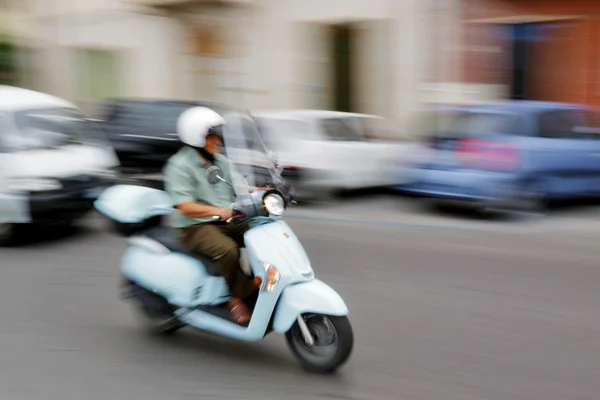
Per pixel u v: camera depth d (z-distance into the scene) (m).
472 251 7.84
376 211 10.32
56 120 9.01
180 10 18.72
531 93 14.84
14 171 7.98
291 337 4.57
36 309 5.89
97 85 21.62
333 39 16.69
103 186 8.72
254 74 18.05
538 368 4.64
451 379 4.46
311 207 10.62
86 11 21.39
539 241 8.31
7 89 9.40
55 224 8.33
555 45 14.38
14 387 4.35
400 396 4.21
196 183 4.67
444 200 10.60
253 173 4.83
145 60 20.19
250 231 4.49
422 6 15.06
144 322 5.31
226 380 4.45
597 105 14.02
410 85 15.45
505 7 14.59
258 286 4.46
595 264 7.29
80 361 4.77
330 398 4.19
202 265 4.79
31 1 22.69
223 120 4.77
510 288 6.45
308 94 17.17
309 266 4.50
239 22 18.11
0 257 7.64
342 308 4.29
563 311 5.80
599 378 4.48
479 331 5.34
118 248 8.03
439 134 10.00
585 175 9.91
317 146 10.58
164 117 11.83
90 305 6.00
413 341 5.12
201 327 4.80
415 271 7.03
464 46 14.85
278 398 4.19
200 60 19.09
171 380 4.46
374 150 11.21
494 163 9.28
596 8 13.78
